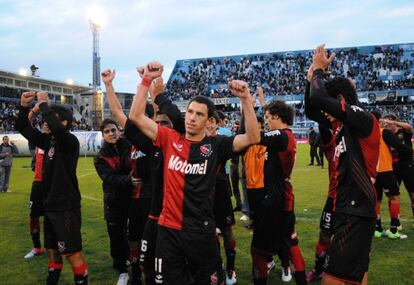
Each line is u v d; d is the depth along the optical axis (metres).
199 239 2.79
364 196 2.96
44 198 3.94
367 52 45.94
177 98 48.00
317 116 3.97
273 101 3.97
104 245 6.17
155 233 3.22
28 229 7.33
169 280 2.79
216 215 4.55
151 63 2.97
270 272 4.92
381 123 6.19
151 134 3.01
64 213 3.86
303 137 34.44
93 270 5.08
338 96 3.22
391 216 6.16
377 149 3.06
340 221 3.02
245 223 7.40
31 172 17.50
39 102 3.92
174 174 2.86
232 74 48.88
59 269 4.12
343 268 2.91
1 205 9.77
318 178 13.53
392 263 5.05
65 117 4.05
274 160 3.82
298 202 9.20
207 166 2.86
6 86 41.06
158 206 3.20
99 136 23.62
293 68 47.25
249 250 5.80
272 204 3.83
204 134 3.00
